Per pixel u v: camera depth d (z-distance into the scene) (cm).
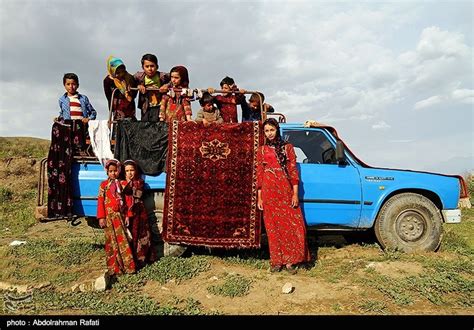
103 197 488
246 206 531
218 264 523
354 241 673
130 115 611
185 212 529
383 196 569
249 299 413
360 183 565
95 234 828
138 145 543
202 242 527
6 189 1241
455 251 585
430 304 398
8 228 908
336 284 450
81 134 552
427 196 603
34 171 1480
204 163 533
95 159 546
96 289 434
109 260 477
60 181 507
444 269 485
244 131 542
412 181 580
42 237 802
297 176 499
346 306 394
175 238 528
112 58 579
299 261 485
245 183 533
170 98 584
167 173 531
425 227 574
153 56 609
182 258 535
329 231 580
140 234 502
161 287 449
